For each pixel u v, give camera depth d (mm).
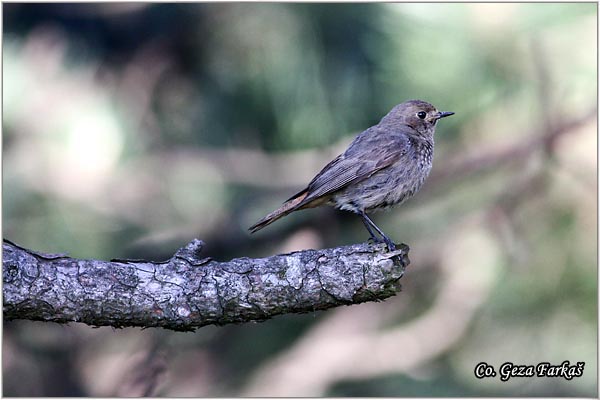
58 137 12797
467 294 12883
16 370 12836
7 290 7660
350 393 12781
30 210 12523
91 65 13102
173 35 12836
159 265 8000
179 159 13117
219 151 13188
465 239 12969
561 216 12500
